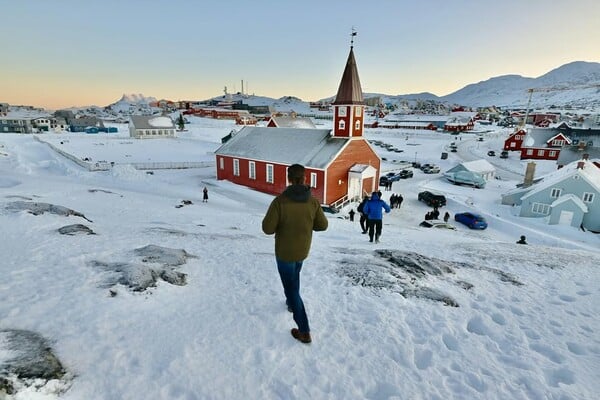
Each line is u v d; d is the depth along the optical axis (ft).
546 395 12.46
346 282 21.75
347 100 104.27
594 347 16.31
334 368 12.89
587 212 97.96
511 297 22.45
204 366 12.14
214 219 61.93
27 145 205.87
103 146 230.48
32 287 17.34
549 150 227.61
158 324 14.74
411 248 38.45
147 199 79.97
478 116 615.98
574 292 24.71
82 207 55.77
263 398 11.07
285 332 14.83
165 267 22.53
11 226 30.86
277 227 13.34
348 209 100.12
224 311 16.46
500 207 117.19
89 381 10.70
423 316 17.92
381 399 11.70
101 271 20.43
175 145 251.60
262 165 115.55
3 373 9.66
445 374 13.33
